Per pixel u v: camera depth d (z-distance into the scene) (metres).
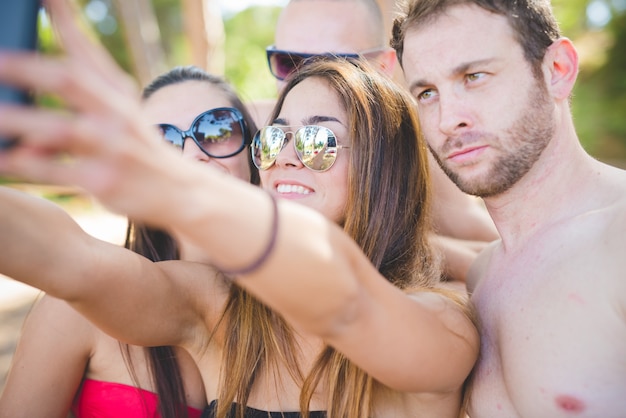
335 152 1.77
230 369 1.84
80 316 1.92
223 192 0.94
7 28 0.94
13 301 6.00
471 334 1.62
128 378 1.94
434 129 1.66
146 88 2.42
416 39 1.63
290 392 1.83
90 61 0.82
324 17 3.28
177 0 21.00
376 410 1.77
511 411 1.62
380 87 1.88
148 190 0.85
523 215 1.68
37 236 1.37
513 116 1.55
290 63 3.38
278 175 1.85
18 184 9.63
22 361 1.89
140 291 1.61
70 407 2.02
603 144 14.28
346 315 1.12
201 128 2.24
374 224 1.83
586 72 15.23
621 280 1.38
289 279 1.00
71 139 0.77
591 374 1.43
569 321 1.48
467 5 1.55
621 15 15.02
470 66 1.55
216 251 0.95
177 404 1.93
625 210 1.45
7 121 0.75
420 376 1.37
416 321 1.31
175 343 1.84
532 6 1.55
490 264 1.90
